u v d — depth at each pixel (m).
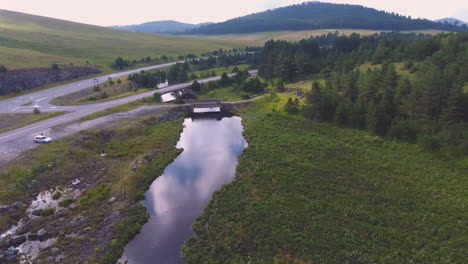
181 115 82.56
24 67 96.75
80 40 181.88
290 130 67.19
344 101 70.19
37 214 35.66
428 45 93.31
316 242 31.19
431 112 58.09
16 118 66.06
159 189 43.72
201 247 31.41
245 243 31.50
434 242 30.89
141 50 185.50
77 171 47.06
